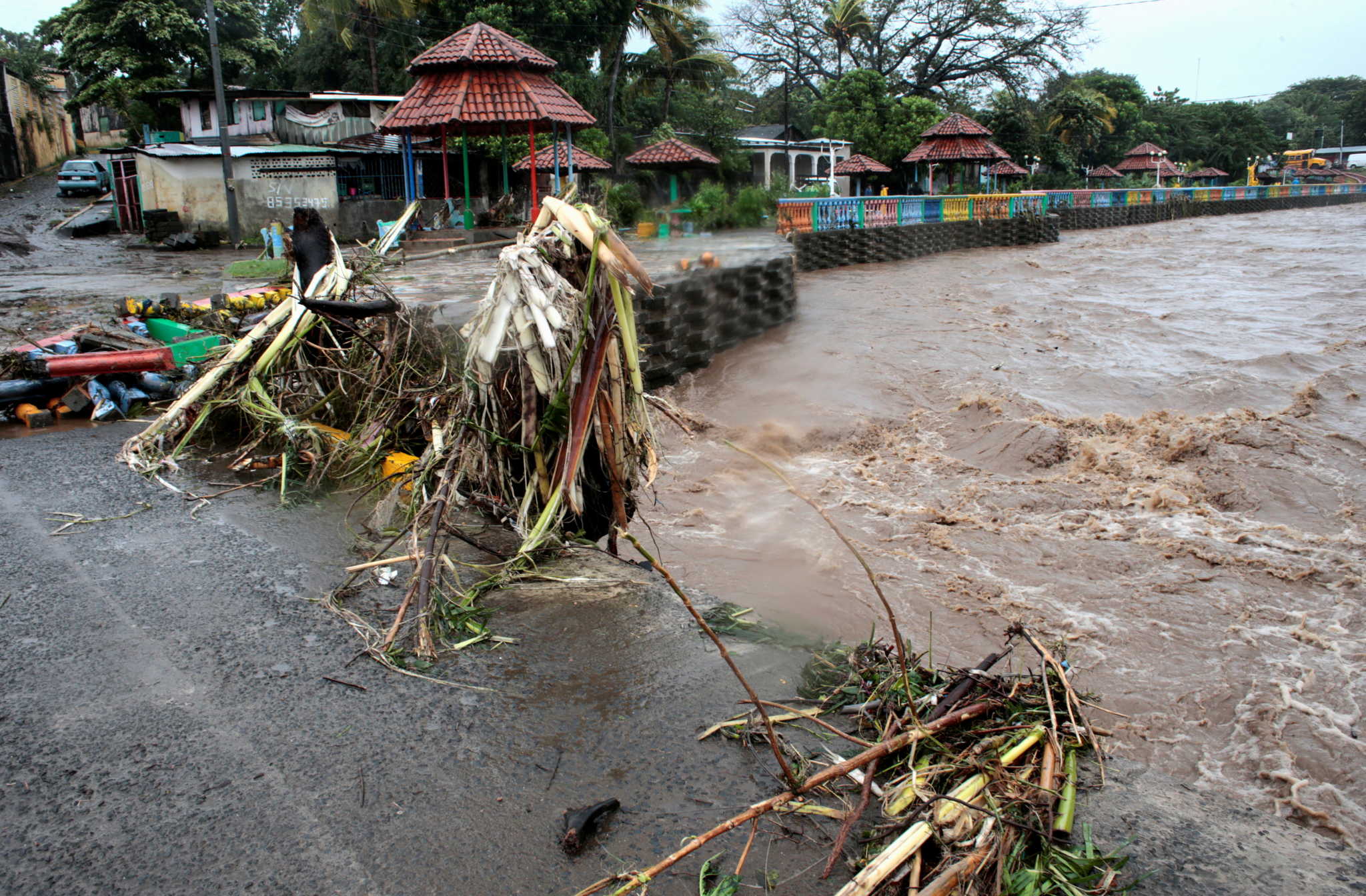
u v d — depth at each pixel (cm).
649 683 323
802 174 4541
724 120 3725
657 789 264
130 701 311
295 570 421
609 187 2484
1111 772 275
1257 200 5722
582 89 3428
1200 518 779
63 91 5009
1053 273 2439
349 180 2944
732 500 812
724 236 2373
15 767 275
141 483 543
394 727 296
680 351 1234
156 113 3306
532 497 427
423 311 591
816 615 571
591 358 392
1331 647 561
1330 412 1075
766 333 1530
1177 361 1334
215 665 335
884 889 221
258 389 579
